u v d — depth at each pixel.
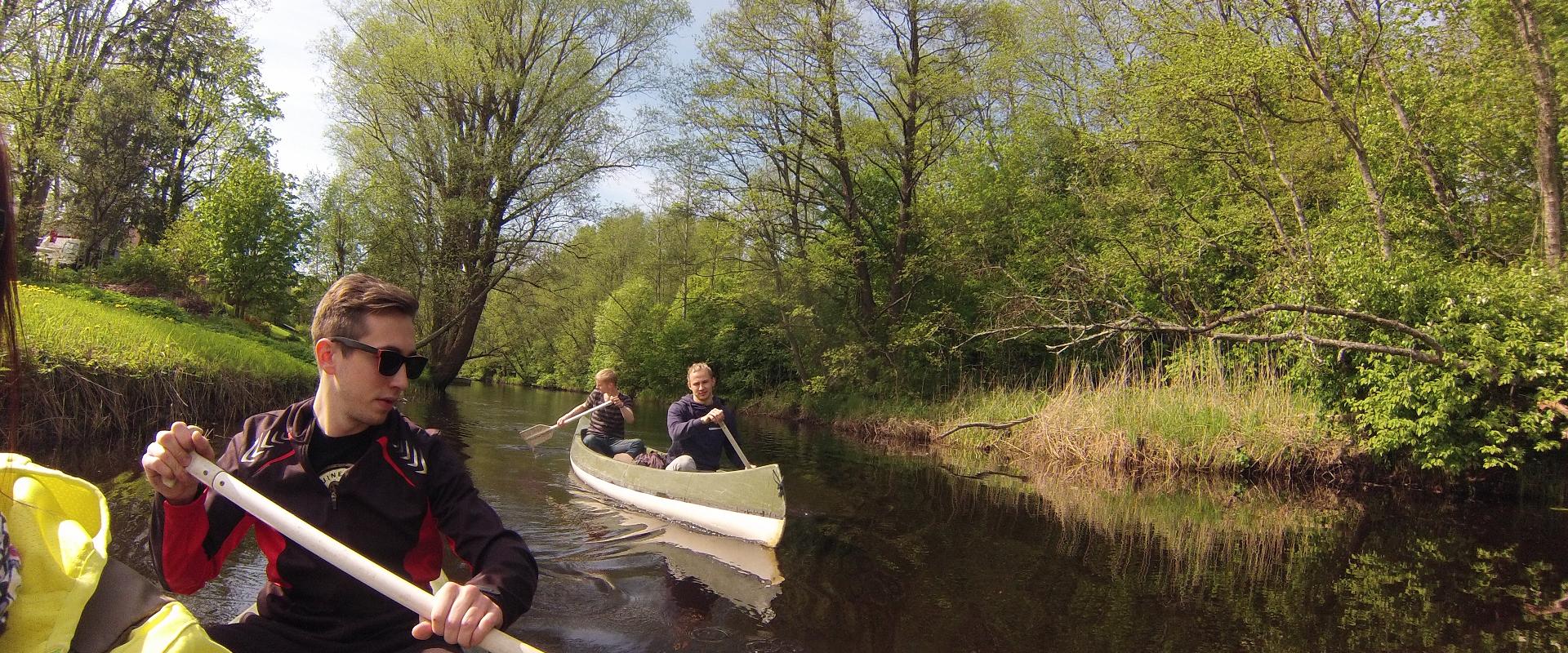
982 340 16.03
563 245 20.12
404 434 1.91
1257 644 3.82
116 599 1.32
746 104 17.77
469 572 4.28
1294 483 9.34
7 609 1.15
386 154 18.84
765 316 20.23
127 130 17.34
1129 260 12.54
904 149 17.69
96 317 9.65
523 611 1.76
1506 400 8.52
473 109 19.59
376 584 1.58
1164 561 5.38
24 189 14.92
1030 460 11.09
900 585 4.58
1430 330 8.40
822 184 19.97
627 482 6.63
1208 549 5.79
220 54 20.62
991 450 12.16
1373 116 10.16
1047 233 15.48
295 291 18.94
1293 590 4.75
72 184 17.52
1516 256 9.48
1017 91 18.09
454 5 18.48
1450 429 8.62
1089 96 14.29
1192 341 11.60
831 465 9.71
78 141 16.55
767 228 18.92
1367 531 6.77
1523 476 8.95
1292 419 9.75
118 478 5.91
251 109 22.53
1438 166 10.26
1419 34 9.59
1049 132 17.86
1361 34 9.55
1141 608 4.30
